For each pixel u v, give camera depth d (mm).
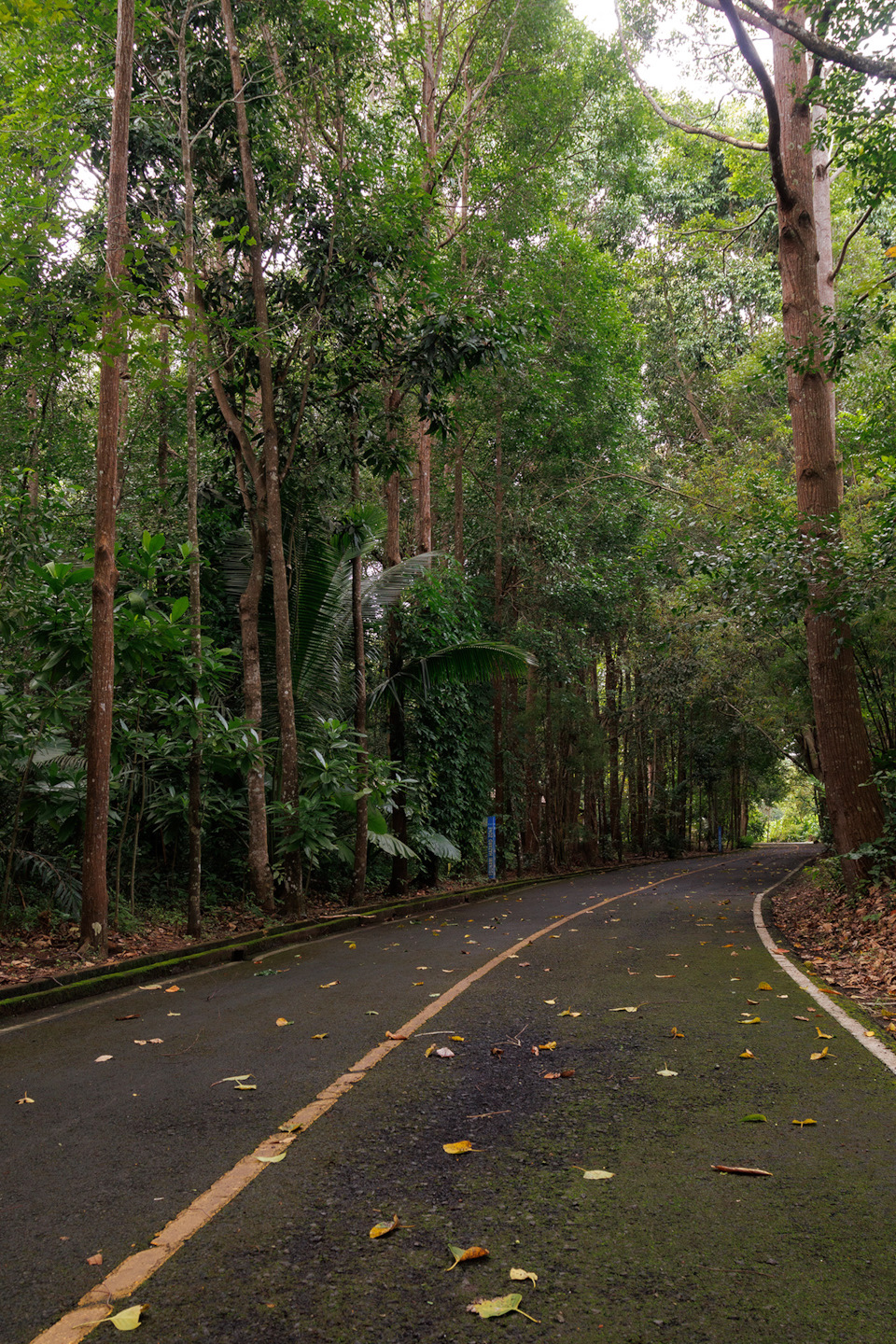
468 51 18391
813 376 12805
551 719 26984
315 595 15195
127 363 10883
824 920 11836
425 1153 3928
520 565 23406
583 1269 2887
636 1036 5898
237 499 14961
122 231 9406
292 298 13461
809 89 10500
